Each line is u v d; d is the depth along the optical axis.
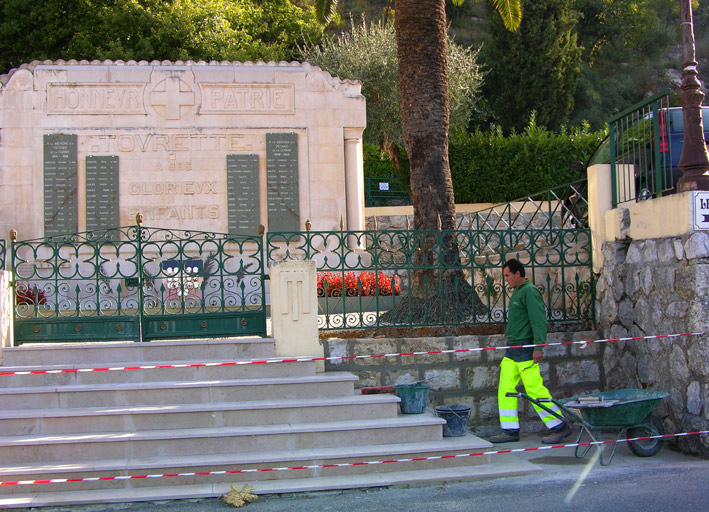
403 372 7.49
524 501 5.12
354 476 5.73
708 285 6.36
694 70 6.73
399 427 6.23
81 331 7.12
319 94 13.16
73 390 6.20
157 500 5.23
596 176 8.24
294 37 27.28
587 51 36.34
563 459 6.38
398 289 10.73
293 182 12.93
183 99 12.78
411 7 8.91
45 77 12.54
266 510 5.02
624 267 7.73
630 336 7.58
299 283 7.20
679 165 6.79
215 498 5.30
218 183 12.77
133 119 12.69
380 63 21.11
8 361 6.64
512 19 12.68
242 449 5.91
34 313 7.15
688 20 6.77
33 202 12.36
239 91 12.94
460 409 6.71
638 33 38.06
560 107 28.11
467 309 8.30
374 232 7.75
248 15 25.92
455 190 18.58
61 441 5.68
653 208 7.14
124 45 22.58
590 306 8.33
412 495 5.34
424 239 7.88
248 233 12.73
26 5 23.03
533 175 18.44
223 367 6.75
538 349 6.61
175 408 6.09
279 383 6.55
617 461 6.27
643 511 4.83
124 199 12.52
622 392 6.65
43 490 5.36
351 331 7.86
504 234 8.14
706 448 6.20
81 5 23.34
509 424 6.93
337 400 6.46
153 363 6.70
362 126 13.26
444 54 9.04
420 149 8.84
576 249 8.40
